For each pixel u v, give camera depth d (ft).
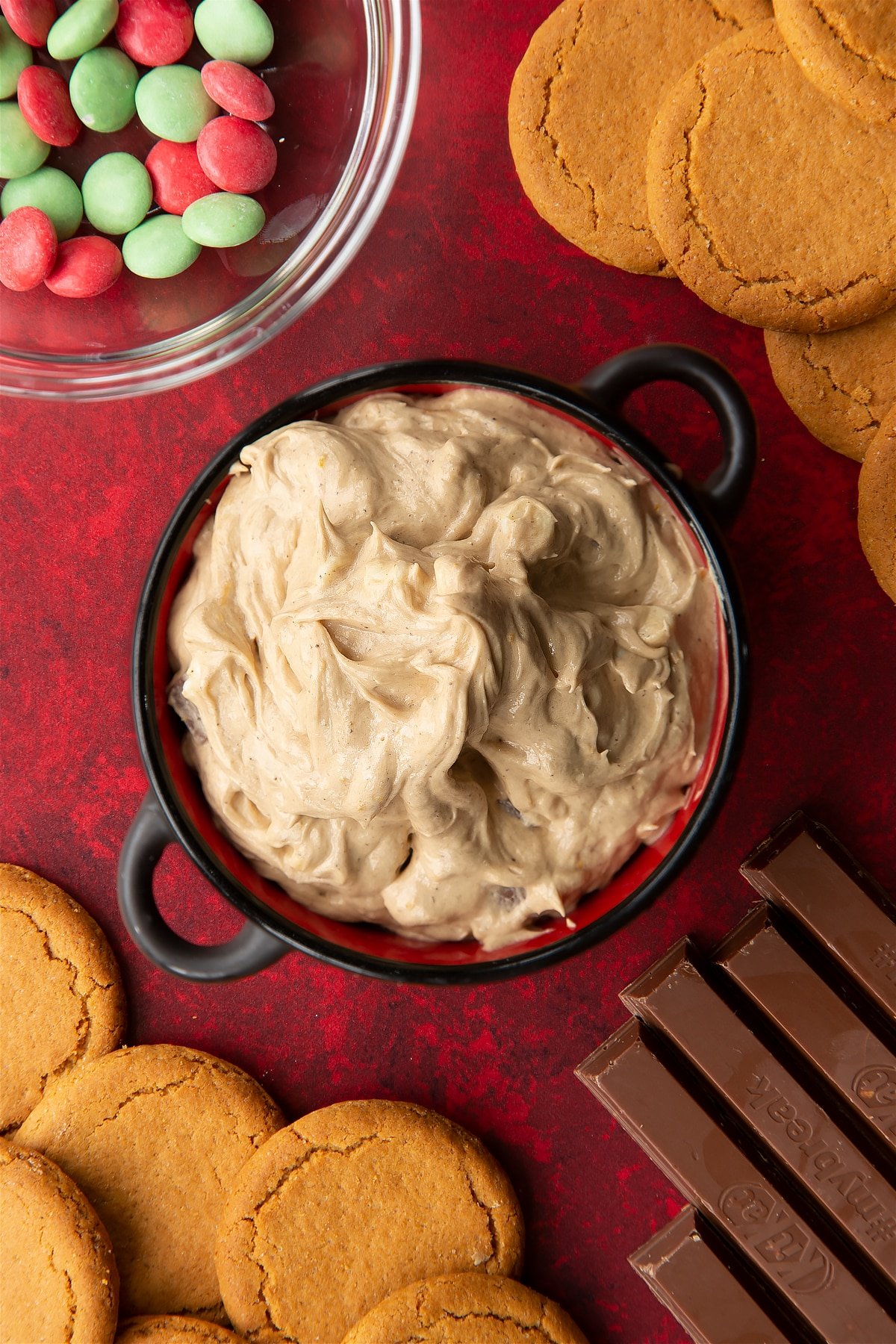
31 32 1.56
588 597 1.48
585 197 1.59
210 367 1.62
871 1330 1.56
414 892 1.47
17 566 1.66
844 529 1.61
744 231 1.56
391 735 1.42
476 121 1.63
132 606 1.65
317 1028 1.65
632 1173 1.63
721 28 1.56
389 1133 1.61
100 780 1.66
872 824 1.61
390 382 1.49
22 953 1.64
